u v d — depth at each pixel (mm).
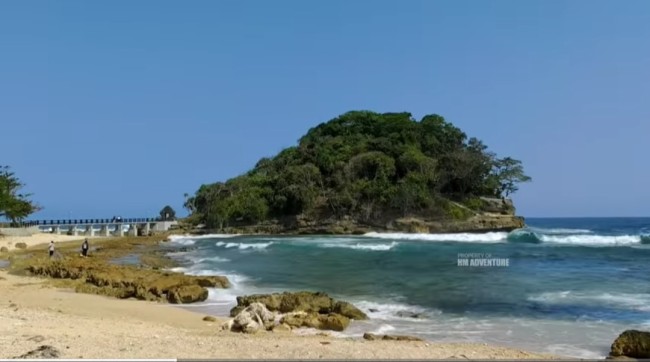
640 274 24375
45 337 10422
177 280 20922
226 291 20578
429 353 10156
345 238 64125
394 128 100000
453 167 85812
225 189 93438
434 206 77625
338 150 94375
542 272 25344
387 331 13602
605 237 52938
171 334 11961
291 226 81000
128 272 24406
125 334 11531
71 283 22891
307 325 13875
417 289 20406
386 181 81062
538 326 13969
